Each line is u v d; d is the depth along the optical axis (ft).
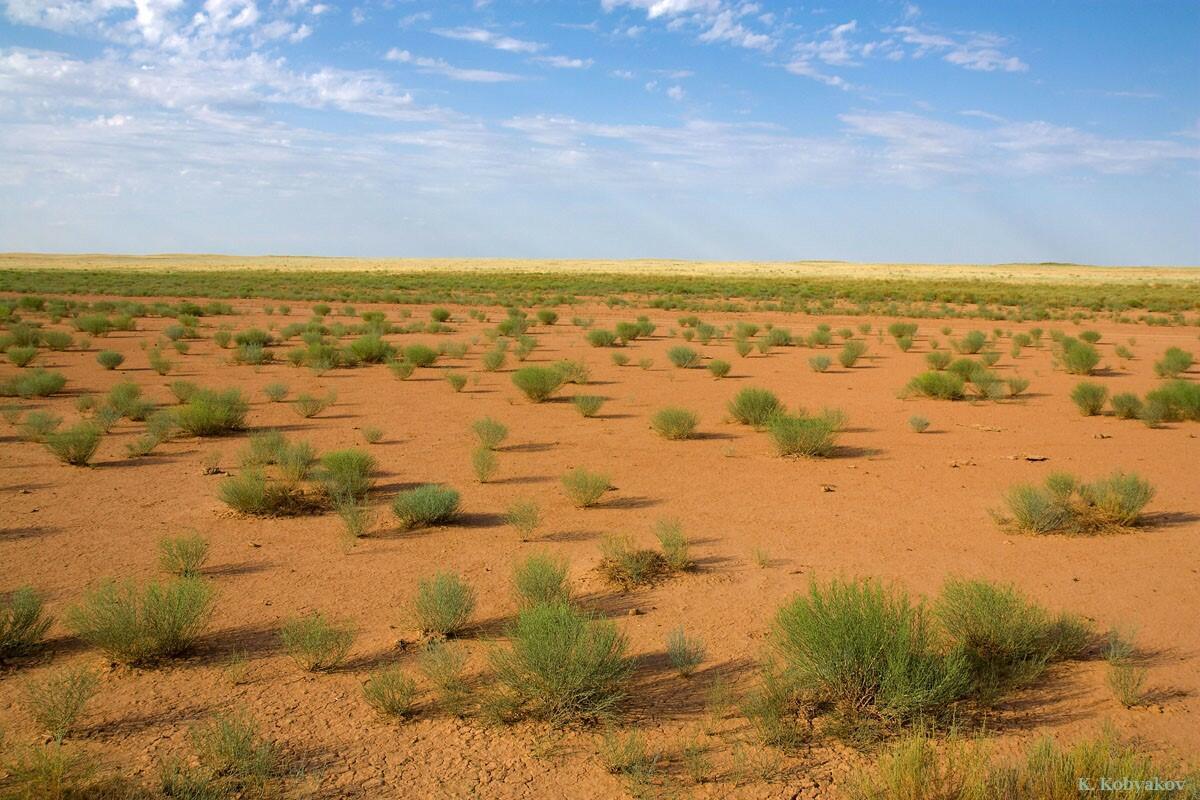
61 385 72.43
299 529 34.47
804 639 19.98
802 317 183.73
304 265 612.29
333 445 51.88
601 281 358.84
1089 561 30.45
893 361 103.04
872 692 19.43
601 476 39.78
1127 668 21.35
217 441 53.26
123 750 17.78
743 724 18.93
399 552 31.53
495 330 138.00
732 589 27.68
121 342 117.70
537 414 64.39
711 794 16.29
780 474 44.91
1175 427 59.16
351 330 136.67
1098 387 65.26
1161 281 440.45
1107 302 231.91
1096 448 51.57
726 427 59.41
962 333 144.77
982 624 21.91
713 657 22.48
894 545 32.48
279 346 114.42
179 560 29.25
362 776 16.96
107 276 364.79
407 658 22.54
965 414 64.90
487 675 21.35
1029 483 40.86
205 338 125.18
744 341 110.22
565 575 27.43
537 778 16.96
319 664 21.98
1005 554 31.27
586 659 19.70
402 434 55.88
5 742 17.99
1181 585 27.89
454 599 24.18
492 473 44.65
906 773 15.48
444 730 18.79
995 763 16.97
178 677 21.40
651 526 35.09
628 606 26.27
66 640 23.68
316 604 26.37
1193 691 20.49
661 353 110.52
